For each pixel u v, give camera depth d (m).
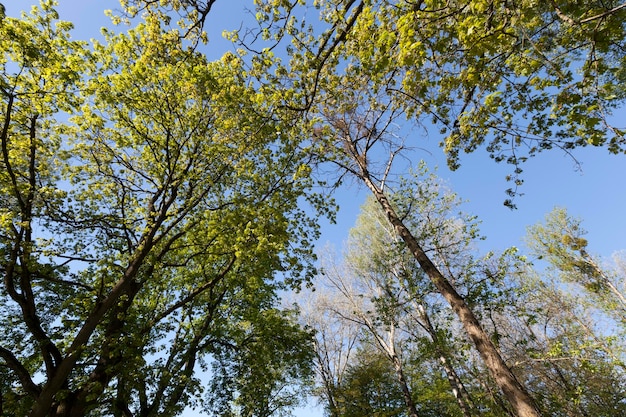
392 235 17.41
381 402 20.53
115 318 9.77
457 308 7.85
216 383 13.98
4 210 8.84
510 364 11.37
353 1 5.22
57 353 8.38
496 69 5.02
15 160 9.45
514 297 10.42
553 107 4.73
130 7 5.83
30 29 7.85
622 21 3.77
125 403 9.97
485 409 11.91
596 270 17.44
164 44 7.75
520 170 6.91
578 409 11.17
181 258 13.30
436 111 6.87
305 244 11.56
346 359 20.53
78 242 10.45
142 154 11.84
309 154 9.97
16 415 8.93
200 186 11.35
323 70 6.82
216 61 10.18
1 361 9.82
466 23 3.87
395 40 4.52
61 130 10.03
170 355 11.58
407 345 15.80
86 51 9.25
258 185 11.30
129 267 9.00
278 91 6.38
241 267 12.45
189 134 10.40
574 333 13.12
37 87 8.48
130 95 9.88
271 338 14.30
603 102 4.29
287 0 5.51
